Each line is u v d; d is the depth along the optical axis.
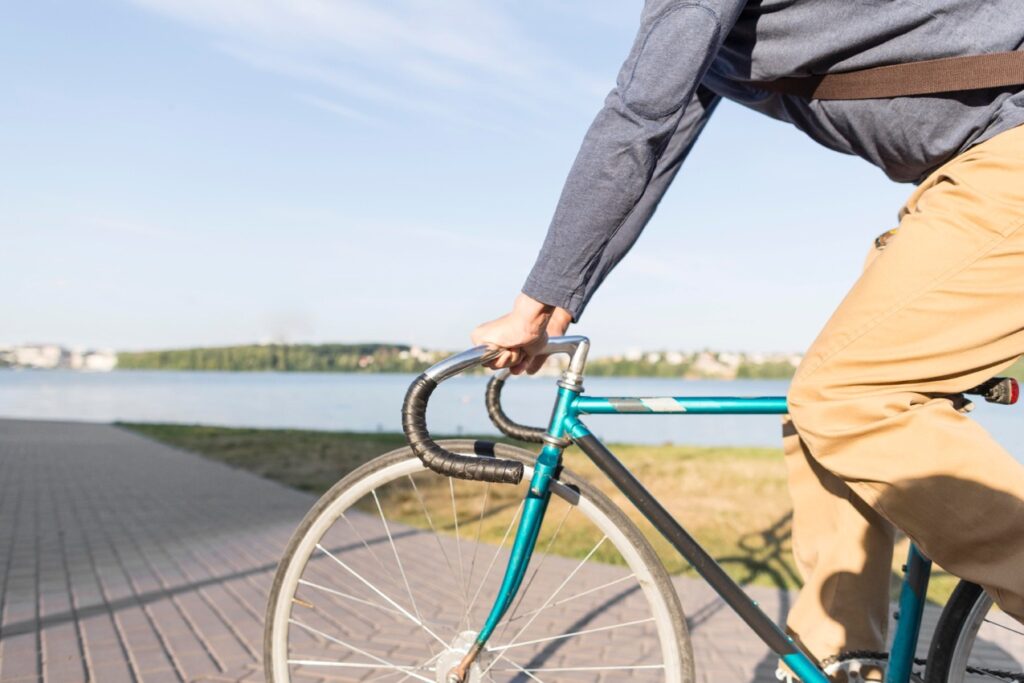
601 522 1.57
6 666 2.92
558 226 1.38
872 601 1.65
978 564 1.30
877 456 1.32
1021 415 1.78
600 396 1.56
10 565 4.69
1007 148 1.27
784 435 1.75
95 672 2.87
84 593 4.03
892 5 1.30
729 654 3.23
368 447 12.94
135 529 5.93
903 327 1.29
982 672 1.55
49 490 8.21
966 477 1.27
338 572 4.41
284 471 9.85
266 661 1.73
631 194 1.35
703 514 5.98
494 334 1.44
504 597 1.61
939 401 1.33
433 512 6.20
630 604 3.81
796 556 1.75
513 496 6.76
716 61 1.54
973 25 1.28
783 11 1.37
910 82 1.34
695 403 1.52
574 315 1.44
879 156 1.48
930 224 1.30
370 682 2.75
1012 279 1.26
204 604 3.83
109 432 17.80
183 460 11.34
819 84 1.44
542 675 2.87
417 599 3.86
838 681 1.63
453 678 1.63
